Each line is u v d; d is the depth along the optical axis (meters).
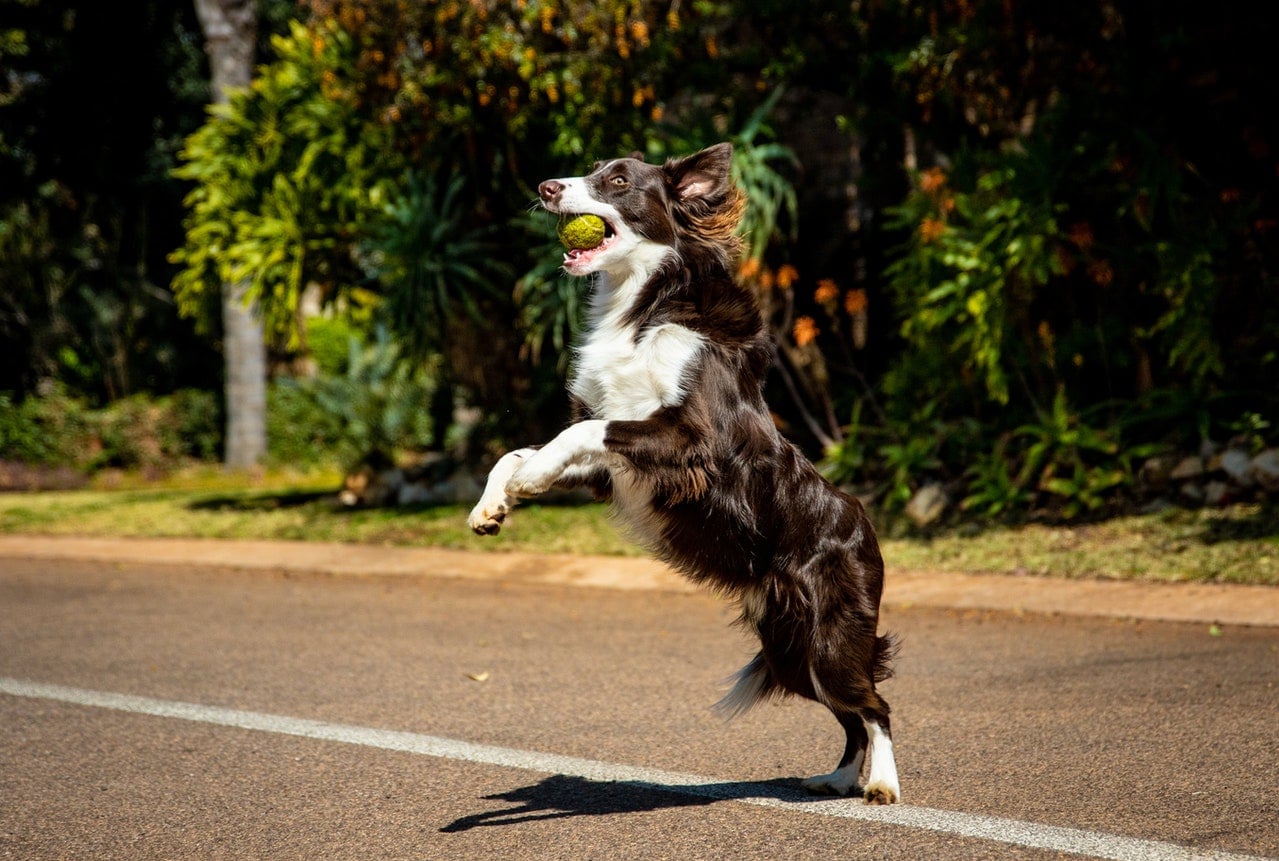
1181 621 8.55
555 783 5.41
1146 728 6.00
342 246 18.00
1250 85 12.57
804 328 14.16
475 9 14.60
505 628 9.41
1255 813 4.69
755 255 15.09
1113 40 13.21
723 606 10.09
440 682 7.56
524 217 17.03
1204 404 12.41
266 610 10.57
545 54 15.18
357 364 27.64
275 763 5.80
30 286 28.98
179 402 27.69
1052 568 10.40
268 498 19.89
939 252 13.33
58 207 30.75
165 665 8.26
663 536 5.24
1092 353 13.45
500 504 5.00
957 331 13.77
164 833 4.83
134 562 14.30
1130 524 11.50
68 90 29.98
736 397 5.18
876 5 15.18
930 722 6.29
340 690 7.39
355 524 15.59
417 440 25.55
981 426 13.58
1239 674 7.02
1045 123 13.34
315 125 17.22
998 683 7.09
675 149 15.67
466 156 16.86
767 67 16.05
